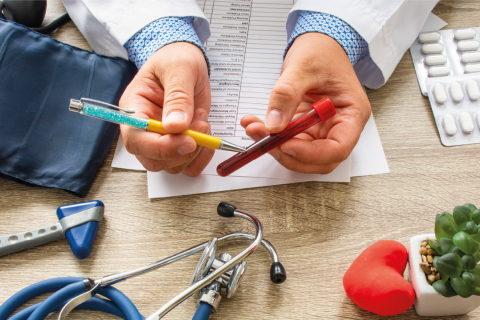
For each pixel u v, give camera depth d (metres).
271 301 0.49
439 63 0.67
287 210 0.56
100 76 0.64
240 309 0.49
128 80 0.66
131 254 0.53
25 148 0.58
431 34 0.69
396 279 0.44
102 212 0.55
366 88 0.68
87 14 0.68
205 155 0.57
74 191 0.57
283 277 0.47
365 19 0.61
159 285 0.51
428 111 0.64
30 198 0.58
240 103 0.66
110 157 0.62
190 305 0.49
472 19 0.71
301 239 0.54
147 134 0.51
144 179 0.60
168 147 0.49
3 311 0.46
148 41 0.62
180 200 0.58
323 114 0.51
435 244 0.43
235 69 0.69
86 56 0.66
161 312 0.41
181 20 0.65
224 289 0.49
